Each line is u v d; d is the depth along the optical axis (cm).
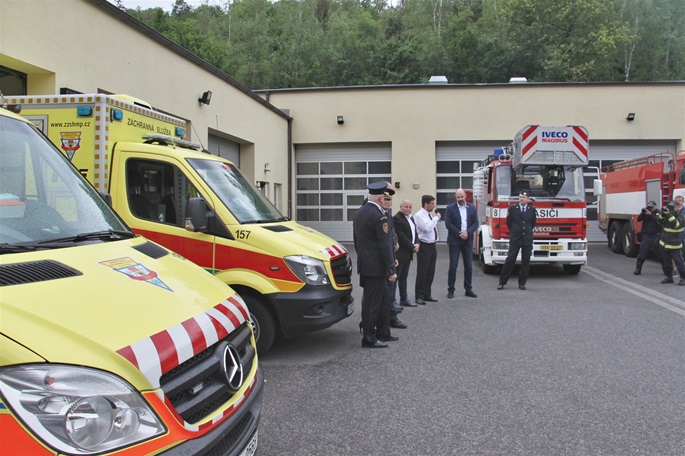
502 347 637
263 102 1827
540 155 1175
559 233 1191
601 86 2066
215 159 638
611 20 3919
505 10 3903
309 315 564
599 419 421
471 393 482
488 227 1308
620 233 1711
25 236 272
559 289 1073
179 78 1251
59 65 847
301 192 2266
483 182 1391
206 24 5266
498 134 2106
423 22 4856
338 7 5644
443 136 2128
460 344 652
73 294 224
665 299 951
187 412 222
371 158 2223
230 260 567
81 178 350
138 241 326
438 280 1211
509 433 397
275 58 4203
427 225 926
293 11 4819
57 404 183
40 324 199
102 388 194
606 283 1148
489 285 1136
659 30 4216
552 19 3772
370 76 4031
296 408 450
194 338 238
